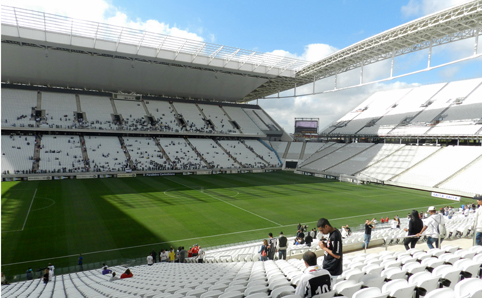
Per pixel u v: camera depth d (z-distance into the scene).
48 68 65.31
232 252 21.45
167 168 63.34
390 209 37.59
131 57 62.78
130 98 79.62
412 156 60.47
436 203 41.12
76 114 67.44
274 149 88.25
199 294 8.32
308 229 29.64
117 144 66.44
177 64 67.69
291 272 9.04
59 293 12.15
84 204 35.78
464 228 15.99
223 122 84.38
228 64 67.62
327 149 79.44
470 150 53.16
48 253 22.52
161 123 74.38
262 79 78.81
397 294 5.73
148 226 29.03
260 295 6.12
